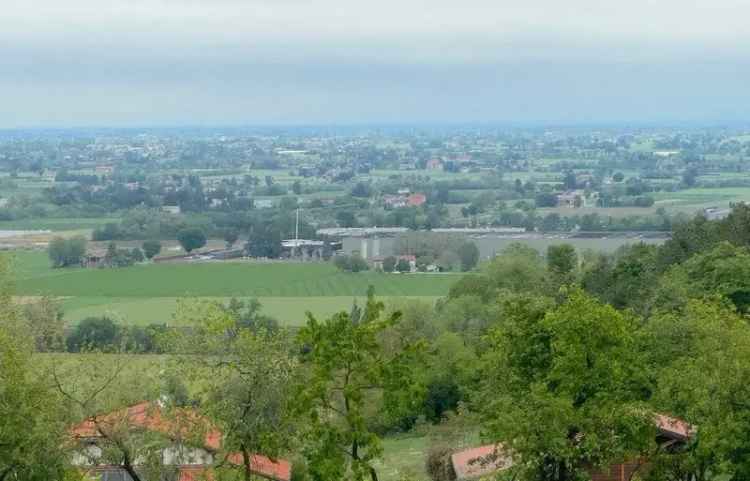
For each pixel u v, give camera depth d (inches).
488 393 2231.8
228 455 1963.6
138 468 2065.7
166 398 2034.9
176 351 1940.2
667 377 2105.1
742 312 3646.7
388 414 1825.8
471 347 4153.5
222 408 1903.3
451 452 2977.4
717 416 1926.7
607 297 4355.3
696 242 5142.7
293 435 1918.1
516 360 2196.1
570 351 2047.2
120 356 2030.0
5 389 1815.9
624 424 1998.0
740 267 3791.8
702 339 2388.0
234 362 1907.0
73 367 1995.6
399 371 1766.7
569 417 1959.9
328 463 1745.8
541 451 1967.3
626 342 2102.6
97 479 2245.3
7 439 1791.3
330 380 1752.0
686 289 3863.2
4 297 2642.7
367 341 1759.4
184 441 1984.5
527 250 6456.7
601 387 2048.5
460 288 5689.0
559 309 2138.3
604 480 2343.8
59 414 1907.0
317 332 1758.1
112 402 1966.0
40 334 3102.9
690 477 2092.8
